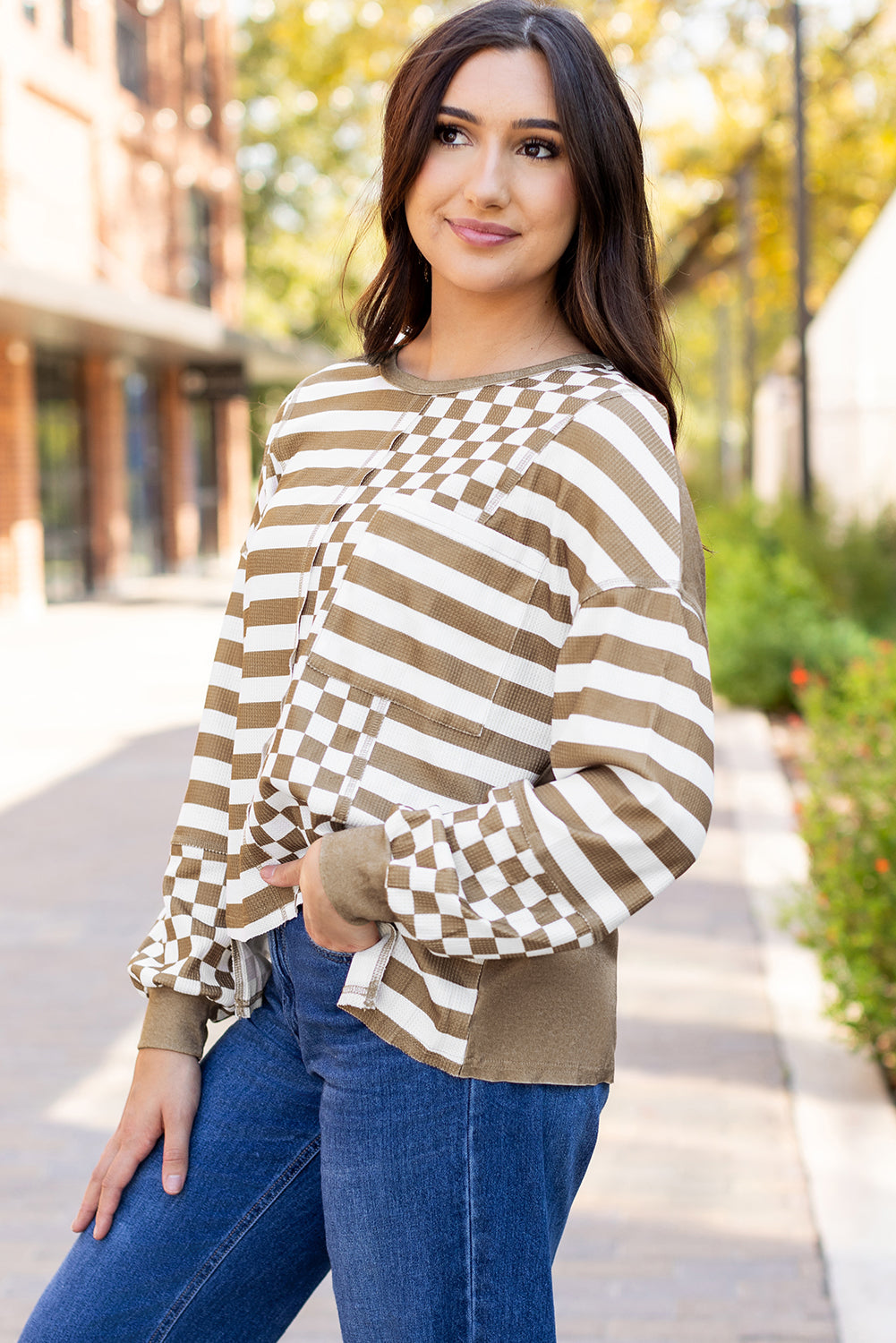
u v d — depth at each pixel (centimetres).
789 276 2286
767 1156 320
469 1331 122
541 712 126
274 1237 140
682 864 118
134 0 2038
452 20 136
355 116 2033
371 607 127
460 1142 123
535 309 140
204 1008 147
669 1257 278
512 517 125
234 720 150
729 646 951
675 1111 344
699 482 1881
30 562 1644
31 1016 416
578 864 117
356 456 139
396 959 126
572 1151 132
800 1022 394
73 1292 137
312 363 2294
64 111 1730
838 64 1689
